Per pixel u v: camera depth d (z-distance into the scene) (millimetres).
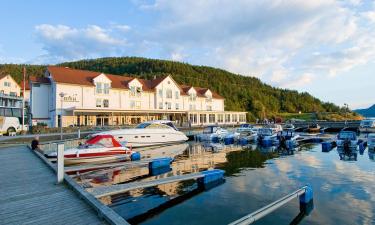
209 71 135875
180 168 16375
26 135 29297
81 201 7566
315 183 12625
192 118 54438
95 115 42750
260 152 23312
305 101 134625
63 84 40438
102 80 44594
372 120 46906
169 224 8320
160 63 122188
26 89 64562
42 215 6527
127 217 8852
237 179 13414
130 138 24406
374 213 9008
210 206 9758
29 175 10914
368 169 15656
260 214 7516
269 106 113250
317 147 26750
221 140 32281
